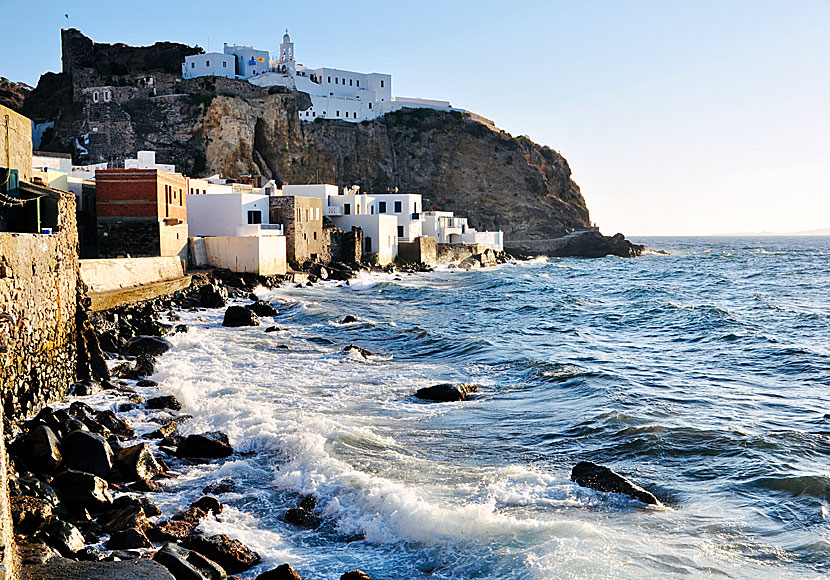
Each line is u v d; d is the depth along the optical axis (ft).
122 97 432.25
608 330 169.27
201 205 245.65
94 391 90.38
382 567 51.55
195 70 467.11
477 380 108.88
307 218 269.64
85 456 62.95
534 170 561.84
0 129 103.55
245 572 50.52
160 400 86.99
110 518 55.06
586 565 49.62
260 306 172.96
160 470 67.26
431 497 61.98
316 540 55.98
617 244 559.38
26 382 72.90
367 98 536.42
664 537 55.52
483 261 403.95
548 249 541.34
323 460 69.10
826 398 99.71
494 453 75.00
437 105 578.66
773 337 153.17
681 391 103.91
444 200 532.73
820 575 50.08
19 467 59.06
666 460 73.46
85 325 94.84
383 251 322.14
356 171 503.61
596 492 63.77
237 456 72.84
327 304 197.98
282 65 498.69
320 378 107.34
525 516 58.95
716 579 49.19
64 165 267.39
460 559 52.11
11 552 41.34
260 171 443.32
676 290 270.87
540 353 133.80
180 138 426.51
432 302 215.72
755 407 94.48
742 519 58.95
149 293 159.63
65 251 91.35
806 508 60.95
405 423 85.20
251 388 98.22
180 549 48.93
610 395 97.71
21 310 72.02
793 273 390.21
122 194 184.96
